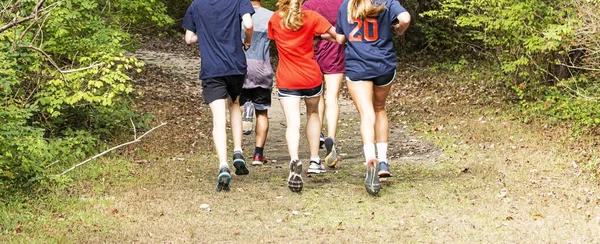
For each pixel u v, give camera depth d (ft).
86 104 49.16
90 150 45.21
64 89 46.03
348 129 59.47
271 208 32.89
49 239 27.48
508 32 63.52
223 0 36.73
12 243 26.84
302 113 70.54
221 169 35.65
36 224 29.73
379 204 33.47
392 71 35.68
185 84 91.40
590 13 49.16
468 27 96.94
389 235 28.73
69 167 40.52
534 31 58.90
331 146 40.65
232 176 39.86
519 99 67.51
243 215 31.86
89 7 47.37
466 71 96.63
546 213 31.55
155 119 63.67
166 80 92.53
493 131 53.57
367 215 31.71
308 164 44.24
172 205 33.17
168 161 44.11
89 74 45.42
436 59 112.57
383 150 37.11
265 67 42.14
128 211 32.09
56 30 44.68
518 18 58.95
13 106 37.47
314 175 39.78
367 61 35.37
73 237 28.07
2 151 34.65
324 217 31.48
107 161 42.52
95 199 33.96
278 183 37.96
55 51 46.03
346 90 89.04
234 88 37.60
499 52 71.97
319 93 38.01
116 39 48.32
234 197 34.86
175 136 54.80
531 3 57.72
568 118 55.36
